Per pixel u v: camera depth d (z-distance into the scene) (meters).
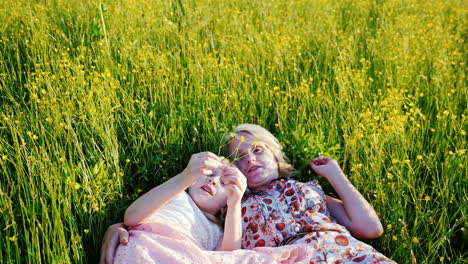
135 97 3.80
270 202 2.82
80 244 2.35
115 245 2.37
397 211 2.92
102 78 3.83
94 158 2.95
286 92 4.29
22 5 5.21
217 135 3.48
